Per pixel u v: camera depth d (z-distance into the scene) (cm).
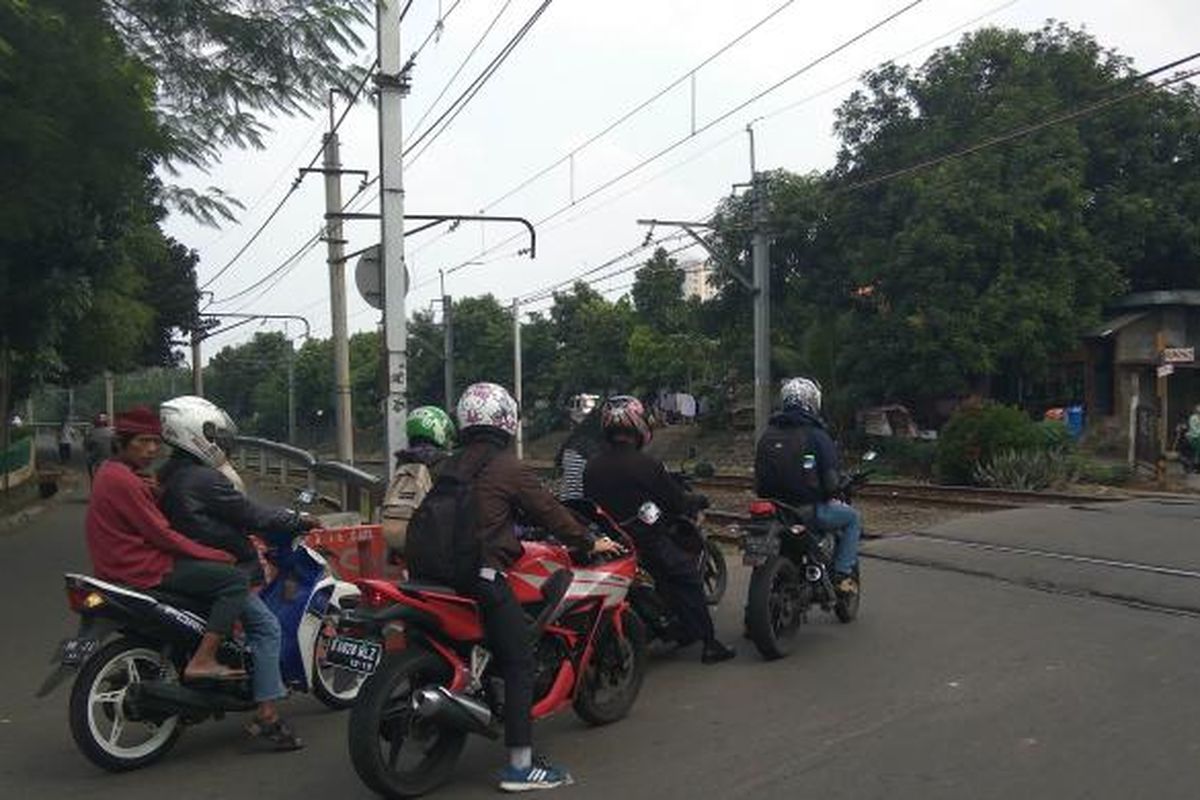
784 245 3588
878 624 798
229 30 1213
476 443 523
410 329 6688
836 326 3403
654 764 529
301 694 689
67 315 1884
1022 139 3020
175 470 572
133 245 2420
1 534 1609
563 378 5741
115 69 1038
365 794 510
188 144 1301
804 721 583
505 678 508
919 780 488
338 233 2048
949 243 2973
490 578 502
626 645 604
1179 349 2430
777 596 718
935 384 3069
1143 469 2536
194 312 4262
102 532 552
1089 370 3259
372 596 496
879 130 3366
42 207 1099
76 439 5853
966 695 614
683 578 697
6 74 873
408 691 500
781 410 791
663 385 4925
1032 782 480
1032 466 2328
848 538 788
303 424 8338
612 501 689
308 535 679
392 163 1376
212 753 576
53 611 970
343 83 1330
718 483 2611
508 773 501
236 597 557
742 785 494
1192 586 872
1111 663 667
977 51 3219
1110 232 3120
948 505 1859
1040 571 968
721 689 653
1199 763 495
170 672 563
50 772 550
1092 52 3203
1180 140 3206
